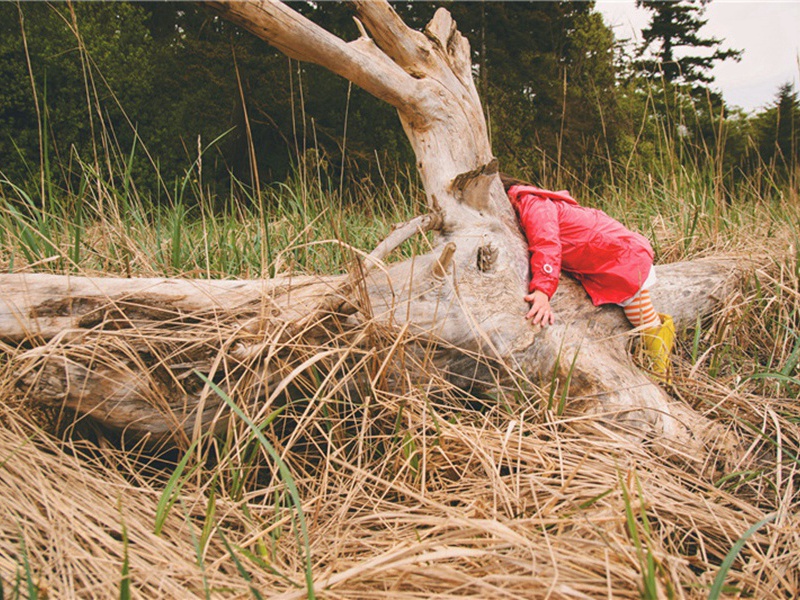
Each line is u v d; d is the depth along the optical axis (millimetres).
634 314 2637
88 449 2025
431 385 2176
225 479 1954
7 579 1396
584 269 2619
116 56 9922
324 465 2023
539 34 15219
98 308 1949
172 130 10047
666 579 1246
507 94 13258
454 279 2168
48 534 1533
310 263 3334
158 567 1486
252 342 2004
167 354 1942
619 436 2088
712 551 1666
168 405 1931
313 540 1696
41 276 2018
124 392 1896
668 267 3414
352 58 2219
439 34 2578
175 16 12664
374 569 1401
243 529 1770
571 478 1698
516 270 2408
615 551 1415
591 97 12461
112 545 1518
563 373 2303
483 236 2342
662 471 1980
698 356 3102
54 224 2906
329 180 3895
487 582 1374
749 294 3352
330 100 11930
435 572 1359
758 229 4242
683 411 2385
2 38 8781
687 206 4395
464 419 2180
